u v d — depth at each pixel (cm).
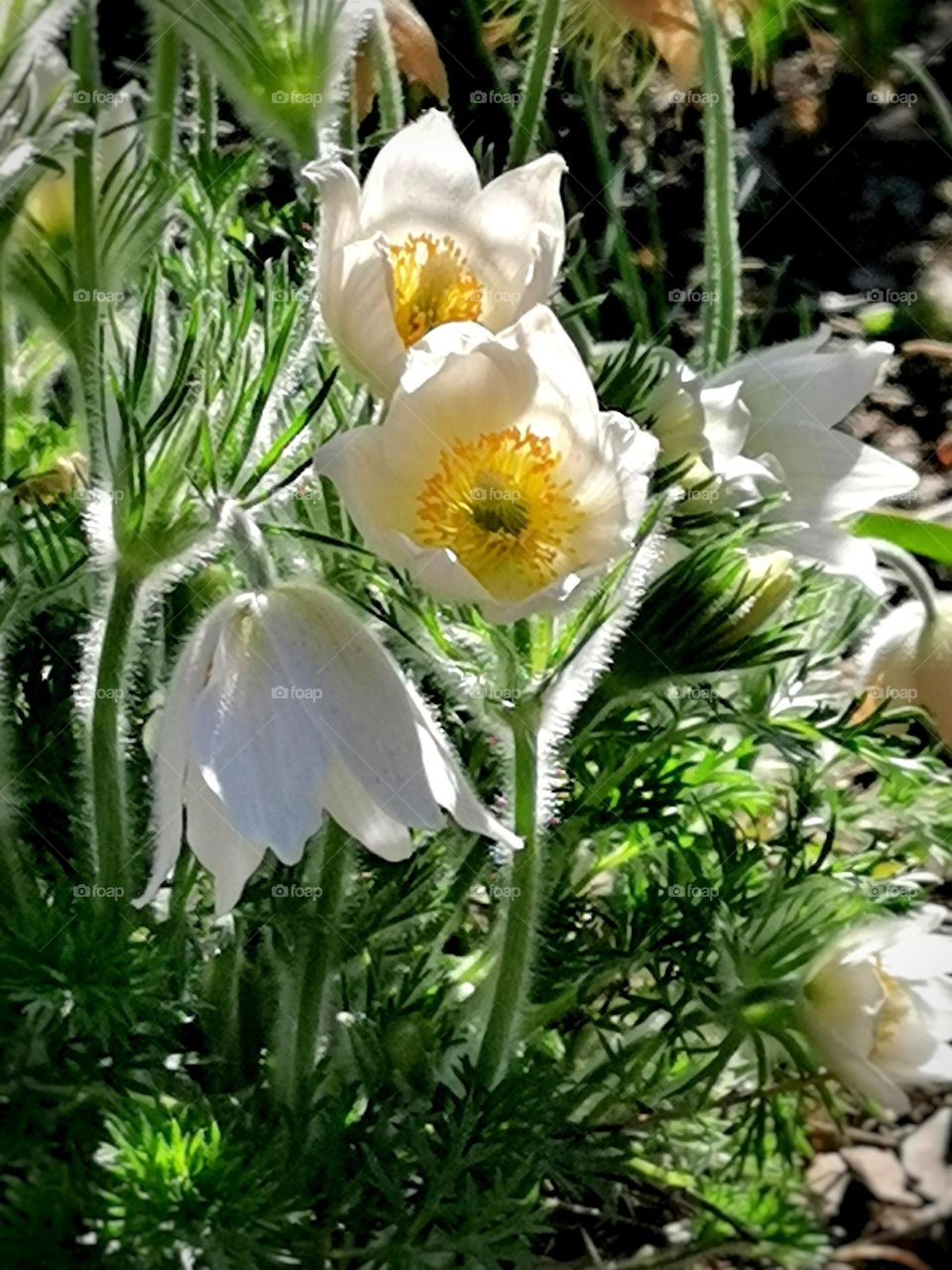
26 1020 36
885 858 43
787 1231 37
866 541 45
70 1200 35
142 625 38
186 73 48
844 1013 37
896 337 79
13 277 37
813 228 84
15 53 34
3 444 39
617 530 33
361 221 36
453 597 33
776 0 57
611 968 40
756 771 47
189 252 43
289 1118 37
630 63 63
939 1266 39
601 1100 40
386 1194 36
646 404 39
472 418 34
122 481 35
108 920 38
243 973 40
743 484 39
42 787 41
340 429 37
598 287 74
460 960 43
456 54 74
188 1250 35
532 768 36
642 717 44
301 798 33
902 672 46
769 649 39
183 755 34
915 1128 43
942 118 73
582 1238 41
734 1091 40
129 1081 37
